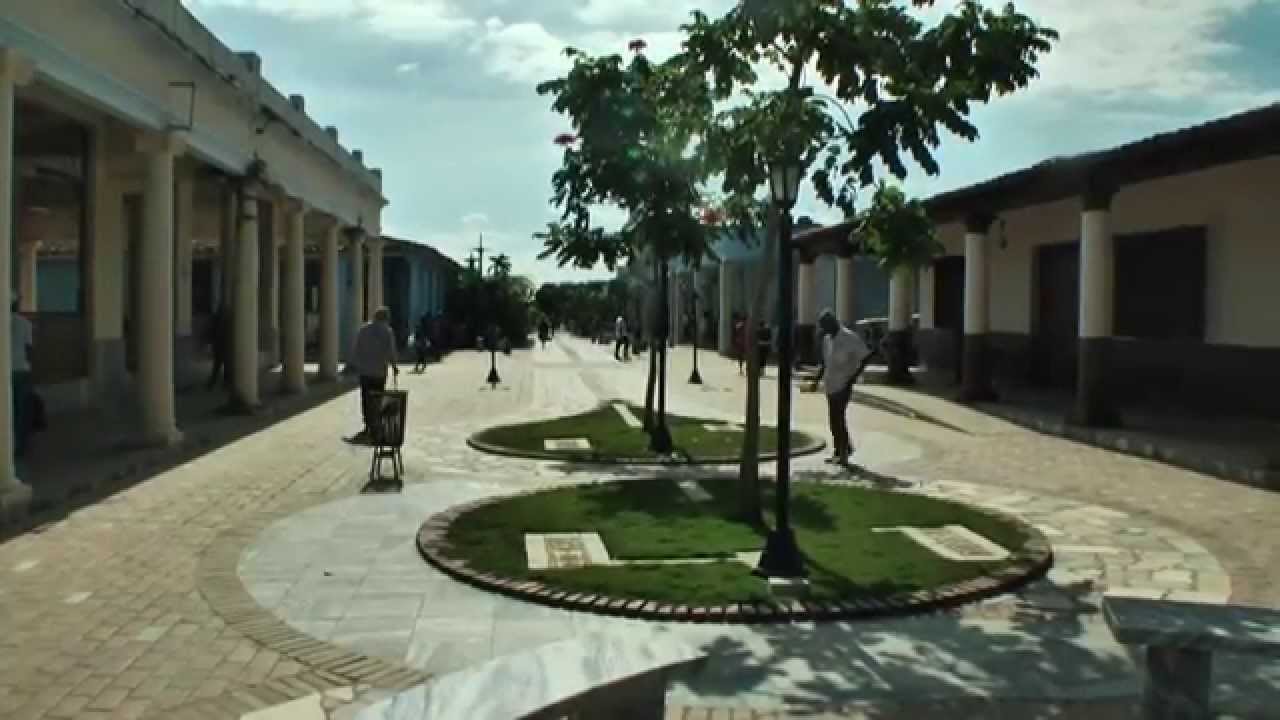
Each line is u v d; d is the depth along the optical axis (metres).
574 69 11.59
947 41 7.84
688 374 29.56
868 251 20.95
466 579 6.95
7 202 8.61
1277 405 14.98
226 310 20.61
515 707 3.18
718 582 6.80
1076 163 14.38
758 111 8.29
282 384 20.45
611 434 14.70
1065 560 7.73
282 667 5.36
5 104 8.54
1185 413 16.56
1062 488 10.80
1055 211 21.17
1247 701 4.35
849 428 16.03
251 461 12.08
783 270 7.09
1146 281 18.12
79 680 5.15
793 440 14.25
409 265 45.50
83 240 15.98
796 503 9.66
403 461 12.30
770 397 21.84
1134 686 5.17
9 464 8.79
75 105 13.09
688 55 8.52
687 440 14.11
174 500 9.69
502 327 51.53
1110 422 14.95
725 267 41.03
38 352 14.88
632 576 6.92
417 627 6.04
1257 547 8.16
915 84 7.94
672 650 3.74
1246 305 15.55
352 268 27.27
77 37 9.91
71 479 10.12
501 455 12.81
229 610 6.30
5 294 8.63
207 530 8.45
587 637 3.89
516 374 29.55
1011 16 7.89
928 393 21.55
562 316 85.38
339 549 7.86
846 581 6.86
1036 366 22.34
